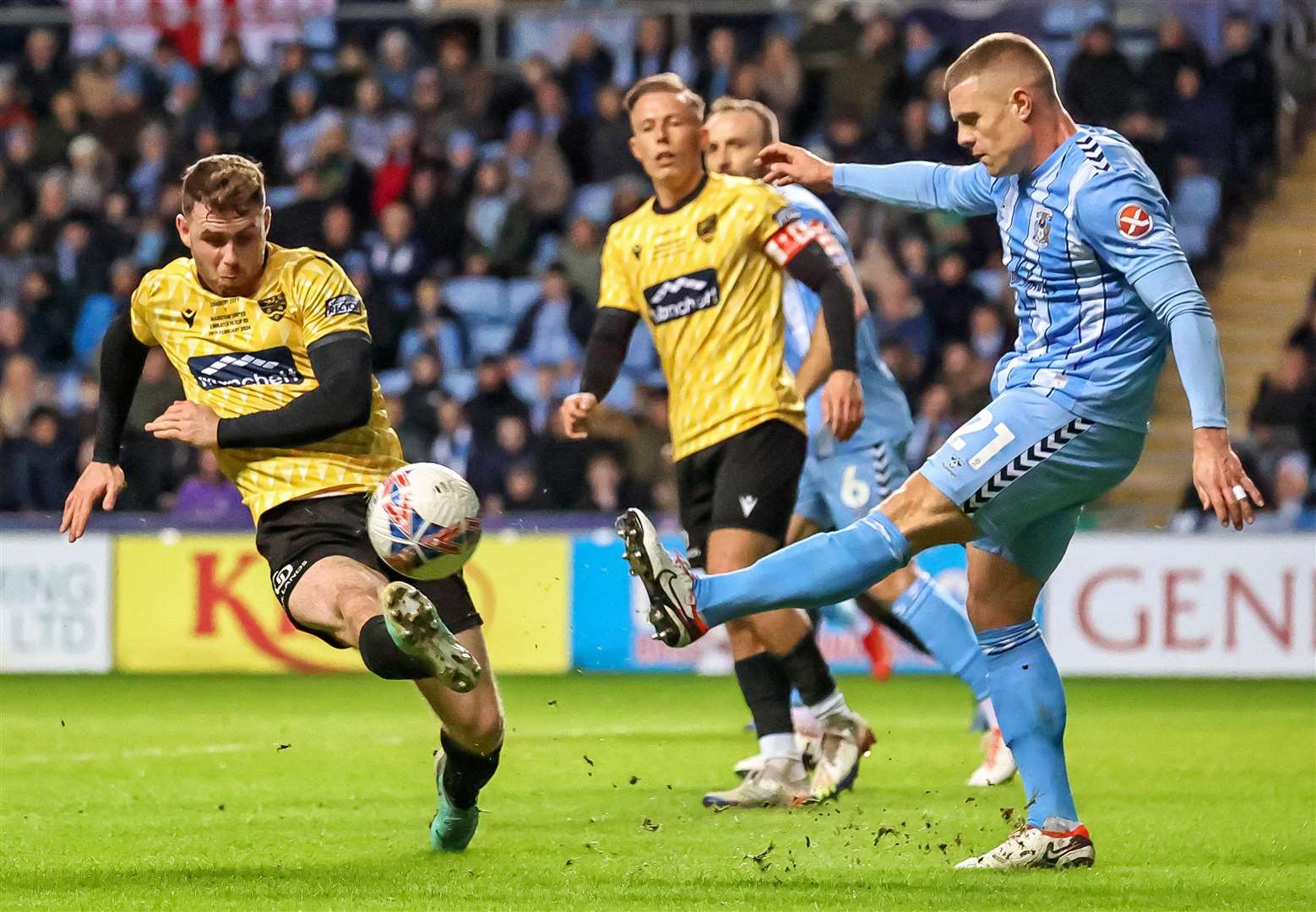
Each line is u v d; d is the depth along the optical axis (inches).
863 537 619.8
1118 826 784.9
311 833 751.7
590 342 885.2
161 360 2021.4
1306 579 1733.5
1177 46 2327.8
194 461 1999.3
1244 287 2345.0
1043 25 2481.5
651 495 1956.2
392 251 2244.1
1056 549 652.1
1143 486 2175.2
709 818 800.9
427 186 2317.9
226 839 733.3
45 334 2267.5
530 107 2458.2
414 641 535.5
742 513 820.6
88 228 2311.8
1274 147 2375.7
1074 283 622.2
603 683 1727.4
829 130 2306.8
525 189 2374.5
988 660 665.6
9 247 2351.1
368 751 1120.2
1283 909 564.7
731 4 2479.1
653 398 1983.3
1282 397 1930.4
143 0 2605.8
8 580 1857.8
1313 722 1349.7
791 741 850.1
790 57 2359.7
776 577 613.3
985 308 2102.6
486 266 2315.5
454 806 674.8
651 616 601.0
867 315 1015.0
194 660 1843.0
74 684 1717.5
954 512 623.5
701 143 853.8
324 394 628.1
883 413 1023.0
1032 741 658.2
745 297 835.4
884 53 2319.1
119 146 2434.8
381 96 2476.6
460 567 614.5
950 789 931.3
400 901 569.9
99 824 780.6
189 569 1849.2
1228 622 1743.4
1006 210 640.4
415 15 2551.7
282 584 641.0
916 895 586.2
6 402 2187.5
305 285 646.5
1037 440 619.8
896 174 711.1
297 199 2282.2
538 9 2474.2
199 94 2438.5
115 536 1851.6
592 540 1835.6
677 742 1184.8
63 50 2586.1
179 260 671.8
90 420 2049.7
